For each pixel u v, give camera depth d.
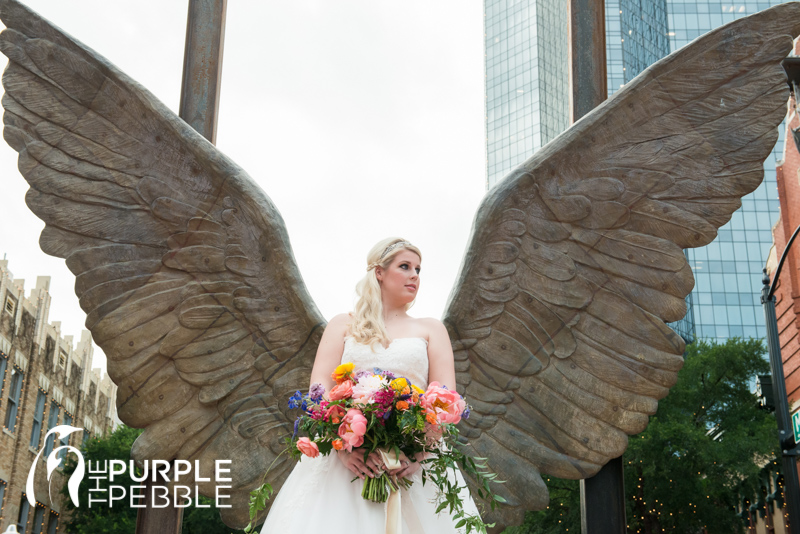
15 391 26.91
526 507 4.19
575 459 4.27
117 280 4.31
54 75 4.34
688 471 19.38
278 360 4.32
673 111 4.41
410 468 2.85
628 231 4.38
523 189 4.41
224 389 4.32
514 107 71.50
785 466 8.34
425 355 3.17
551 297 4.36
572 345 4.35
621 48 67.69
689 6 73.38
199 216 4.37
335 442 2.75
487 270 4.36
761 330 58.94
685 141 4.38
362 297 3.26
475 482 4.26
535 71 70.50
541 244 4.39
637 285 4.35
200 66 5.09
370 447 2.79
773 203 61.88
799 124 20.08
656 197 4.36
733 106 4.36
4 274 25.84
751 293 59.97
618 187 4.37
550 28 73.38
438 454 2.86
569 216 4.38
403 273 3.31
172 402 4.30
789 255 20.19
